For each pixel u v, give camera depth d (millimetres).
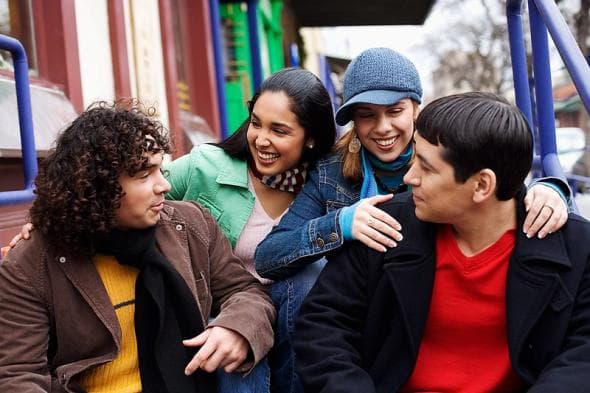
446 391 1555
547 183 1619
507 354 1537
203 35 6215
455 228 1562
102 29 3707
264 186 2104
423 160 1457
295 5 10719
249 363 1651
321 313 1613
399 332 1577
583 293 1464
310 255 1749
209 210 2084
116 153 1497
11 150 2529
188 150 5191
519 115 1432
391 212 1664
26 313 1536
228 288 1816
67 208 1495
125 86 3910
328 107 2006
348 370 1503
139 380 1632
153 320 1617
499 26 16812
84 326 1563
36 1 3186
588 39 8328
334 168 2027
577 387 1354
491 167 1410
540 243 1478
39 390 1454
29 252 1556
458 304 1551
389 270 1570
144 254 1600
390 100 1901
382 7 10695
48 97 3018
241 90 7492
